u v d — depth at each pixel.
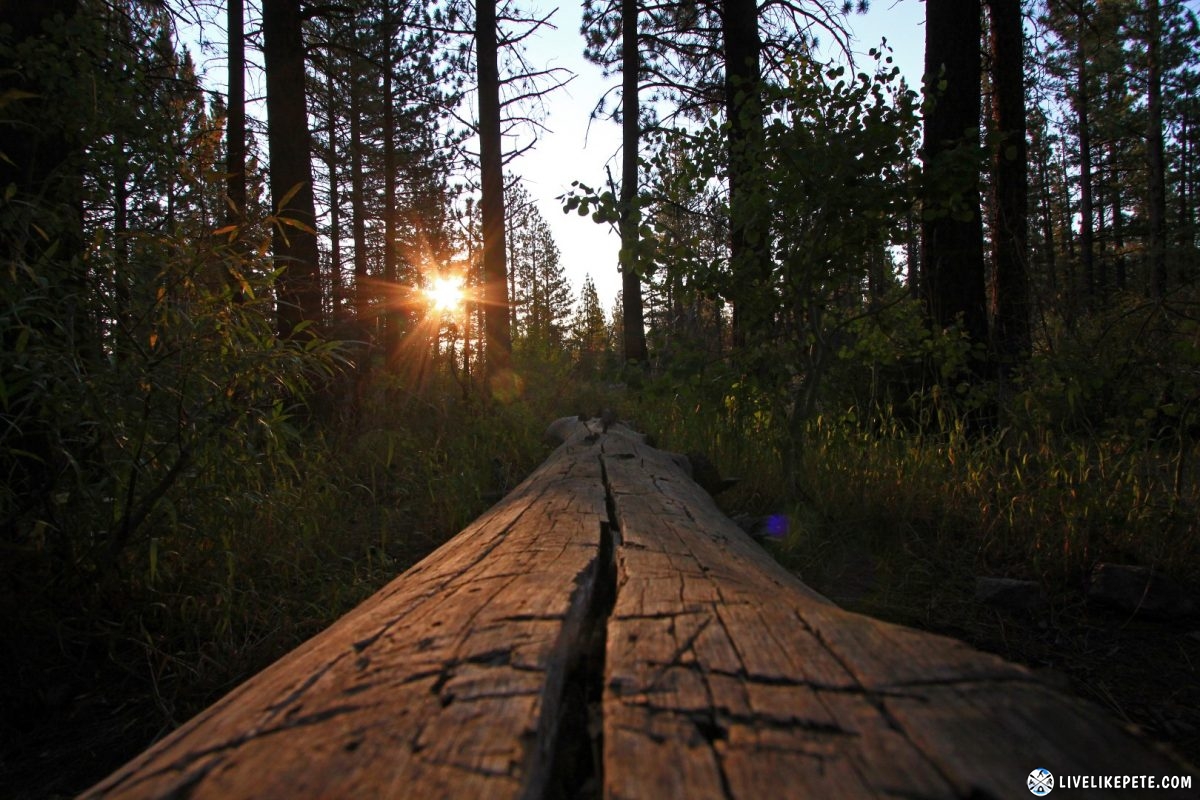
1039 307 5.39
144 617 2.74
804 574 3.46
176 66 4.62
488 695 0.94
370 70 14.47
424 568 1.98
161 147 3.11
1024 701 0.85
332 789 0.76
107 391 2.49
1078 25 10.94
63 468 2.54
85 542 2.64
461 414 7.31
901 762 0.74
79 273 2.64
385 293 9.29
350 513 4.39
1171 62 18.28
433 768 0.78
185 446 2.62
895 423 4.86
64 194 2.92
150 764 0.89
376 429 6.01
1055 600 3.20
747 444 4.80
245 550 3.17
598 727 1.03
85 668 2.57
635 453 3.98
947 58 6.00
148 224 2.97
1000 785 0.69
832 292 4.46
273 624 2.83
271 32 7.28
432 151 16.02
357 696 0.98
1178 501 3.53
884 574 3.45
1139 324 4.17
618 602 1.34
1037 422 4.14
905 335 4.63
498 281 10.12
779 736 0.81
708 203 4.78
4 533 2.51
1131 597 3.08
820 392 4.67
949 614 3.10
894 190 3.84
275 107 7.21
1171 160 24.20
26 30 3.15
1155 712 2.39
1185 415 3.61
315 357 2.91
